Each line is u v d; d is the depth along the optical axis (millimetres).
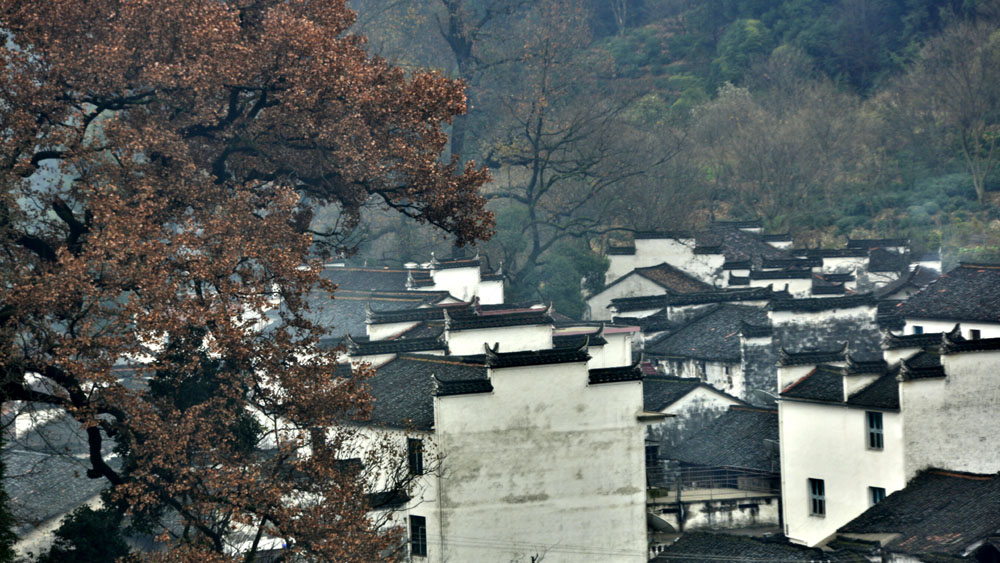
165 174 50625
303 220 59406
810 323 88000
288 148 57219
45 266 45406
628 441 54031
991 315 82625
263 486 43562
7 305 43469
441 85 56688
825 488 64750
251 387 49469
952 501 54594
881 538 53219
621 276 126375
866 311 88562
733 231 144375
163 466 43438
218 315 44094
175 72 48875
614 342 84812
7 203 45000
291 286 48625
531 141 130750
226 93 54125
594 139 136125
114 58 47438
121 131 47750
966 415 61094
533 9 166375
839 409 63750
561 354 53094
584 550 53094
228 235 48062
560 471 52906
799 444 66375
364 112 54875
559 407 53000
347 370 64125
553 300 124062
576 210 145625
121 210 45000
